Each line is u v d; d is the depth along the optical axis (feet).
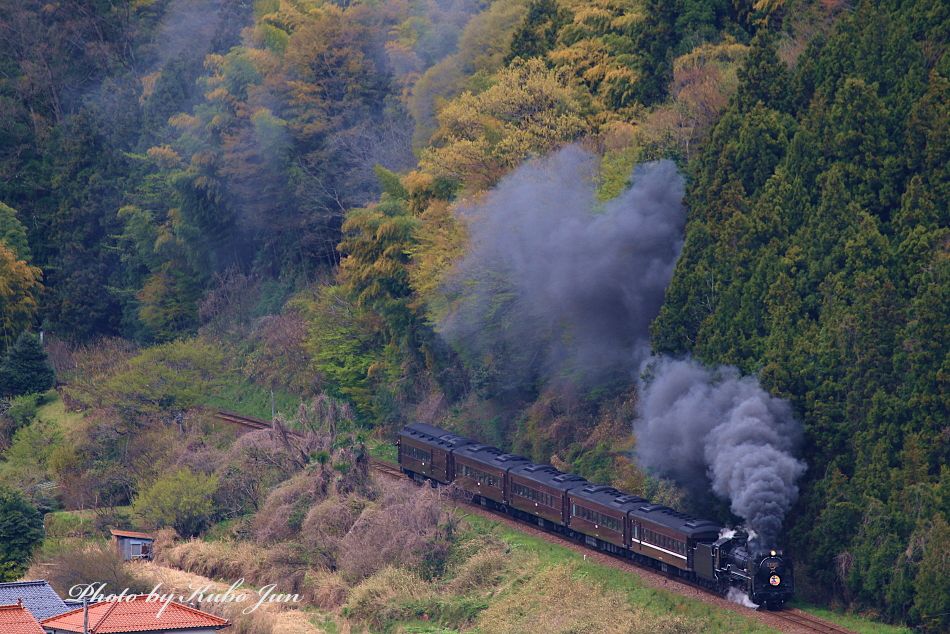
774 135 555.28
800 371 483.10
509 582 520.42
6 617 443.32
